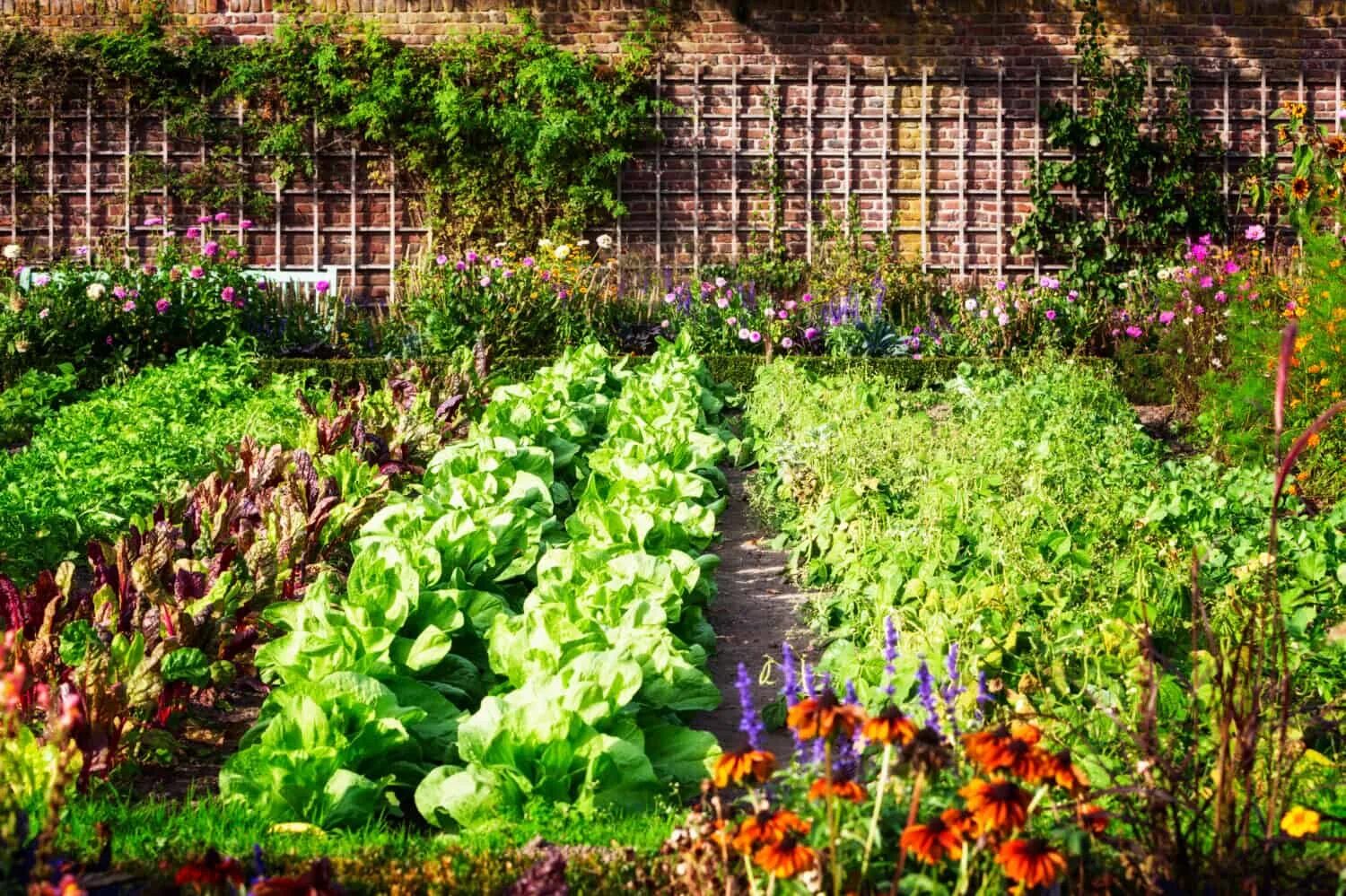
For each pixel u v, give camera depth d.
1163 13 15.12
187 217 15.41
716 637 5.67
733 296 13.55
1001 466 6.75
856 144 15.27
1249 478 6.80
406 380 9.13
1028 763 2.51
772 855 2.37
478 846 3.19
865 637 5.11
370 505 6.08
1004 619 4.67
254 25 15.35
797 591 6.40
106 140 15.35
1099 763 3.14
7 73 15.19
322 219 15.39
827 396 9.61
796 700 2.93
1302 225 8.59
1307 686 4.24
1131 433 8.67
